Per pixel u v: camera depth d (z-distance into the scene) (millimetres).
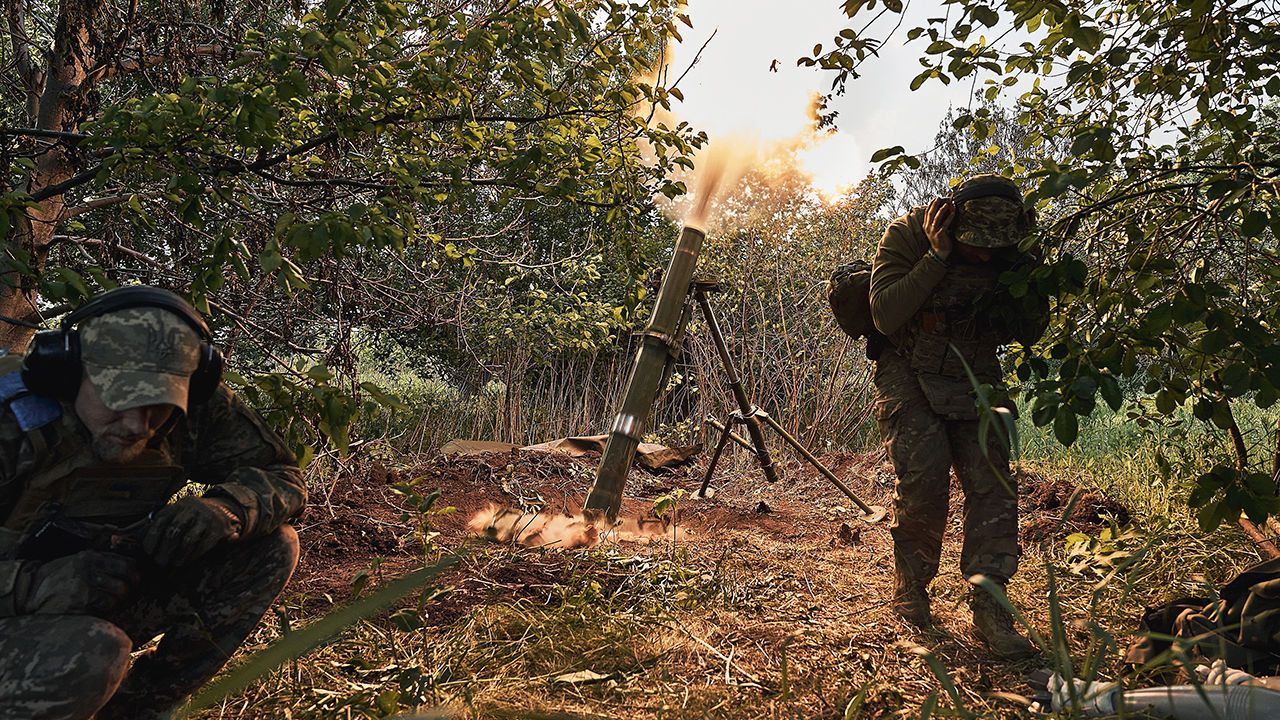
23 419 1847
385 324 6742
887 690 2803
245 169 3557
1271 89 3045
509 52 3418
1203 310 2689
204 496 2061
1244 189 2871
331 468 5586
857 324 3738
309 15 3330
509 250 8711
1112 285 3197
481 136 3852
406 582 1324
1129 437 6691
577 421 8586
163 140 3195
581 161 3955
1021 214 3277
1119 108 3348
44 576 1816
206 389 1986
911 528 3527
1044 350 3734
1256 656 2514
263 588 2236
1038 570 4125
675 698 2750
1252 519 2742
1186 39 2977
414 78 3482
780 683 2904
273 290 5211
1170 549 3941
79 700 1745
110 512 1991
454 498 5617
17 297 4016
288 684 2719
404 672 2639
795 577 4152
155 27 3809
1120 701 1872
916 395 3541
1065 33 2871
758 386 8383
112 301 1853
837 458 7402
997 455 3438
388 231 3092
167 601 2184
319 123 3967
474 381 8938
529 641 3152
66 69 4238
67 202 4883
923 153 3223
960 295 3402
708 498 6258
